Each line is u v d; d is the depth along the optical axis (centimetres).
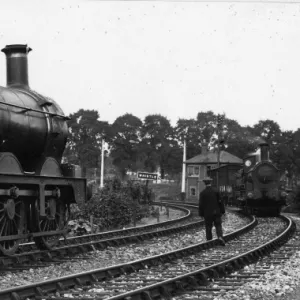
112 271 1068
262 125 10862
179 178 11556
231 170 5044
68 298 847
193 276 987
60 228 1499
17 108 1322
